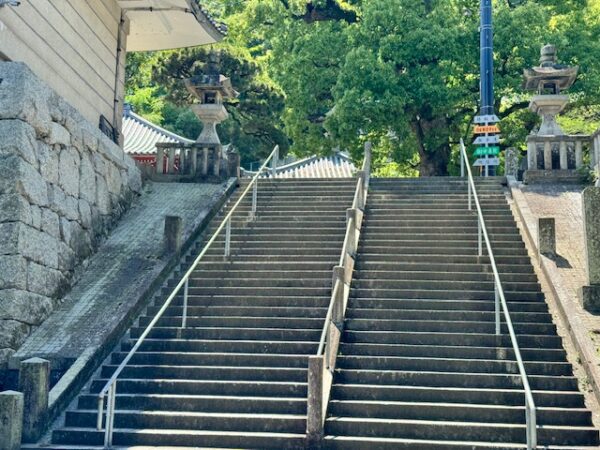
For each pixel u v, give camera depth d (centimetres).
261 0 2316
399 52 2017
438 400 850
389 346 955
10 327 986
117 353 978
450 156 2325
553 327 981
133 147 2555
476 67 2106
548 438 767
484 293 1091
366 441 766
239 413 845
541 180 1597
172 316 1081
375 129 2047
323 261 1248
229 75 2631
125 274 1228
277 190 1631
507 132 2205
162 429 816
